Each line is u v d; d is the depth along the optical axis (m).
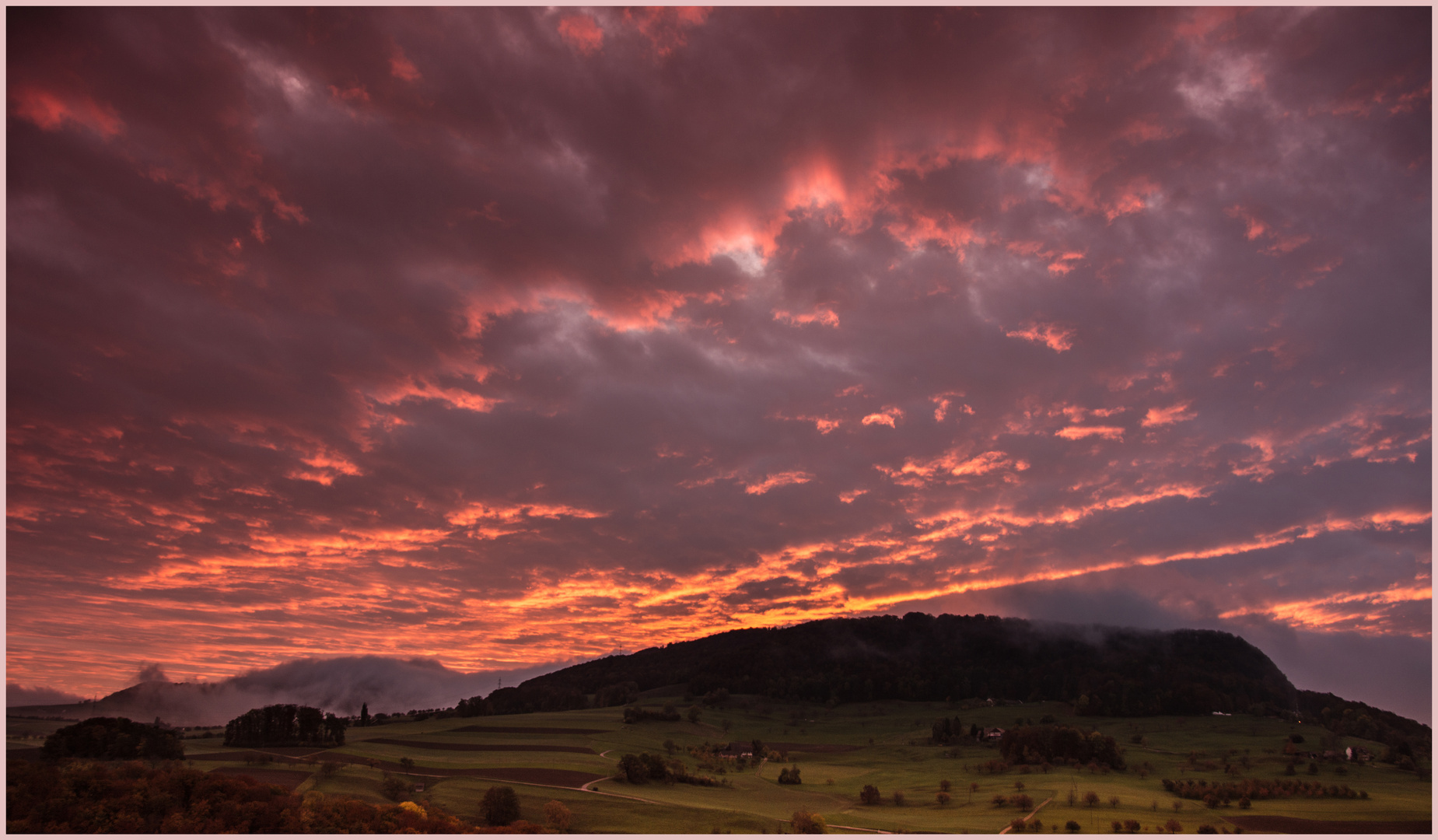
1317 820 152.38
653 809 147.38
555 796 157.12
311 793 130.25
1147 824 146.00
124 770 135.38
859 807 170.12
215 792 124.06
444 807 141.62
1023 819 150.50
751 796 178.25
